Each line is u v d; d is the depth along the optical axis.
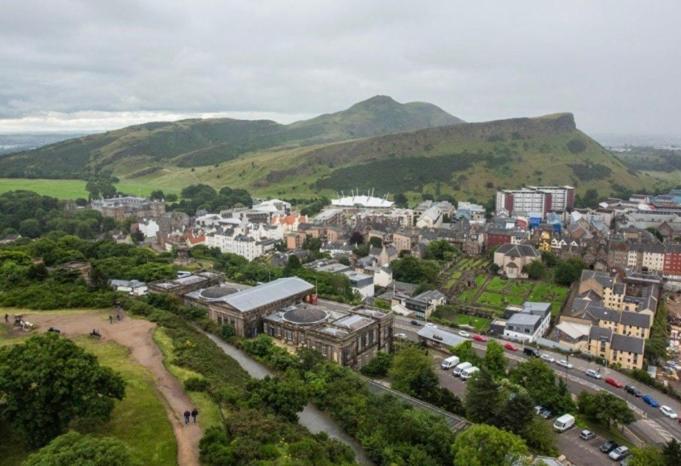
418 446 113.00
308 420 127.06
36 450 89.81
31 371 89.19
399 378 149.75
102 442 76.31
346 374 143.12
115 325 163.00
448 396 142.62
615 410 138.62
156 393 117.25
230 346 173.75
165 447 95.38
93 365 96.31
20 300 180.62
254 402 115.81
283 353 160.12
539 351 193.75
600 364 185.62
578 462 123.81
